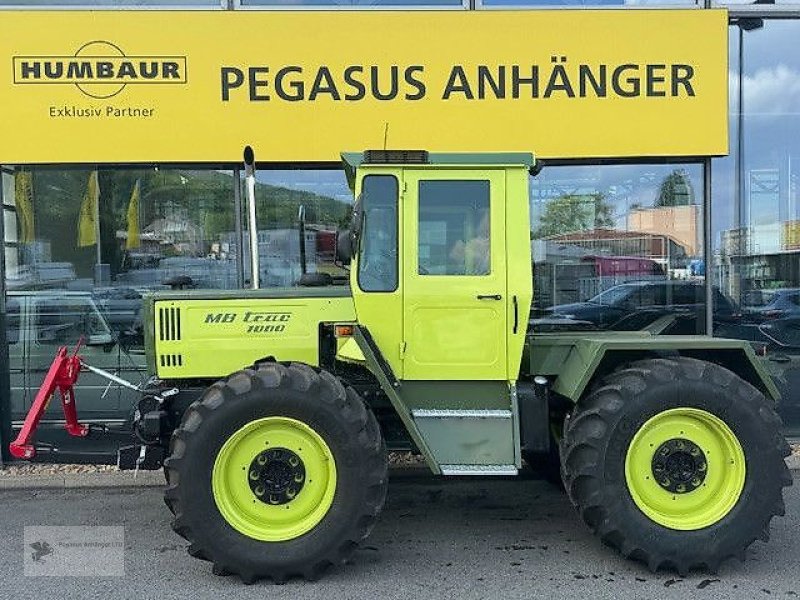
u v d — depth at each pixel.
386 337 4.42
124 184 7.12
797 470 6.39
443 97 6.72
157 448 4.69
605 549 4.61
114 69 6.57
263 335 4.65
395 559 4.46
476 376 4.45
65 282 7.12
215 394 4.12
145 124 6.62
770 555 4.49
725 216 7.41
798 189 7.45
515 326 4.44
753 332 7.46
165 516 5.34
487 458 4.44
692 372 4.25
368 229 4.42
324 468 4.18
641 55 6.72
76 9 6.56
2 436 6.83
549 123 6.75
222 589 4.02
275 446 4.16
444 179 4.42
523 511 5.40
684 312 7.36
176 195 7.13
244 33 6.61
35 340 7.08
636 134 6.77
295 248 7.18
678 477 4.27
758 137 7.41
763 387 4.60
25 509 5.53
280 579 4.07
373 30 6.65
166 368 4.61
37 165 6.87
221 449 4.06
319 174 7.15
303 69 6.66
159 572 4.27
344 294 4.67
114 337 7.16
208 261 7.17
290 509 4.17
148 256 7.16
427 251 4.43
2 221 6.96
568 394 4.50
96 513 5.42
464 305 4.43
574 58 6.71
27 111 6.56
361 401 4.27
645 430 4.26
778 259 7.48
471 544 4.71
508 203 4.45
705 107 6.77
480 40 6.68
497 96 6.73
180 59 6.60
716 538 4.16
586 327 7.36
